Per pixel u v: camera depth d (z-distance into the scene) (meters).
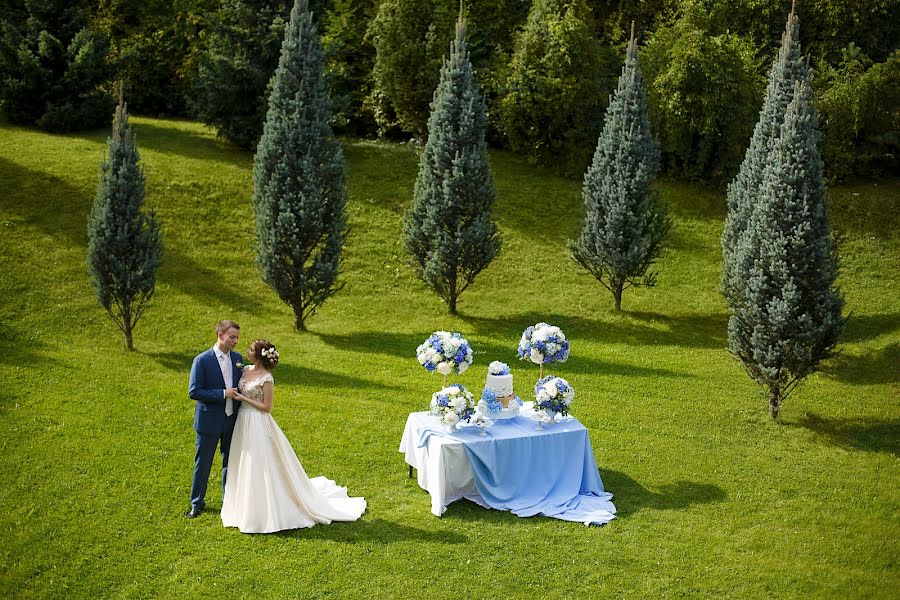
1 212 19.50
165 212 20.86
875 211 22.97
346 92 27.02
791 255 13.31
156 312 17.58
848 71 24.20
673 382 15.66
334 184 17.34
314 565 9.00
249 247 20.50
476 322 18.66
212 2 27.95
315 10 25.22
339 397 14.05
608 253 18.95
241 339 16.97
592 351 17.22
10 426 12.09
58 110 23.81
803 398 15.23
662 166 24.77
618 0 27.78
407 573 8.95
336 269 17.50
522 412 11.37
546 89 24.25
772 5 25.55
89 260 15.49
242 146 24.64
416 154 25.08
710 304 19.83
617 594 8.80
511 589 8.79
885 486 11.88
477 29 26.53
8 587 8.48
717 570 9.35
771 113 15.96
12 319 16.48
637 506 10.80
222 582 8.66
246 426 9.56
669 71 23.48
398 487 10.95
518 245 21.80
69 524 9.66
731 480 11.80
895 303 19.45
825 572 9.48
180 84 28.19
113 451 11.52
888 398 15.41
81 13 24.81
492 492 10.45
